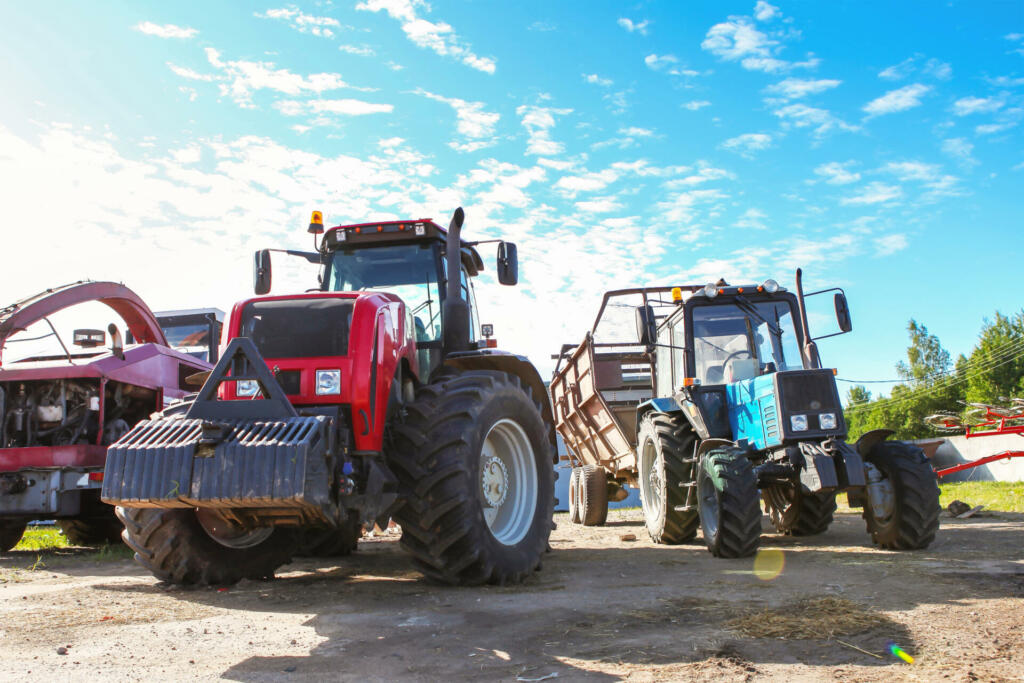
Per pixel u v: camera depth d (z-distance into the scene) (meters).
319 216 6.26
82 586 4.97
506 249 6.32
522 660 2.96
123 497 3.63
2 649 3.20
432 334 6.05
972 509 9.35
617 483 10.75
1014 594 4.08
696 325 7.41
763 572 5.05
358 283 6.22
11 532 7.90
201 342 11.16
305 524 4.30
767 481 6.71
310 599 4.32
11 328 7.95
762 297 7.41
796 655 2.95
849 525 8.73
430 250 6.25
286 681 2.72
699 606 3.90
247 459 3.62
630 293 9.58
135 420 8.91
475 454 4.57
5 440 8.07
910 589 4.25
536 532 5.16
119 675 2.79
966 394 42.16
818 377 6.25
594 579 4.91
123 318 9.61
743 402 6.82
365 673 2.81
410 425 4.57
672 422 7.35
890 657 2.90
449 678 2.74
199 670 2.87
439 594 4.39
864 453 6.34
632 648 3.09
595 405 9.34
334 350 4.45
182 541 4.66
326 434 3.83
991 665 2.78
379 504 4.23
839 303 6.92
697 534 8.05
